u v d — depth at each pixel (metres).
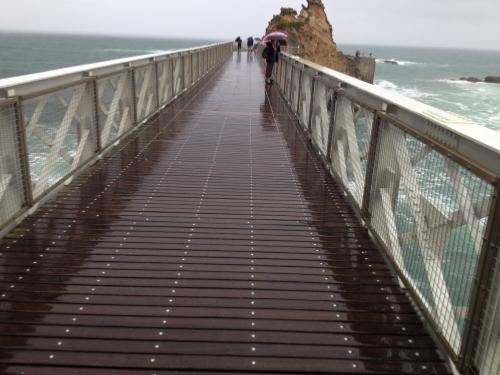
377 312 2.44
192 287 2.61
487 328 1.76
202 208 3.77
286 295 2.57
